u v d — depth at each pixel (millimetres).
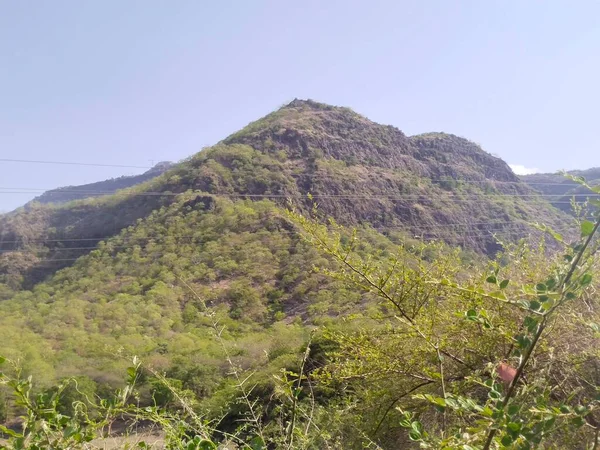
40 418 1520
